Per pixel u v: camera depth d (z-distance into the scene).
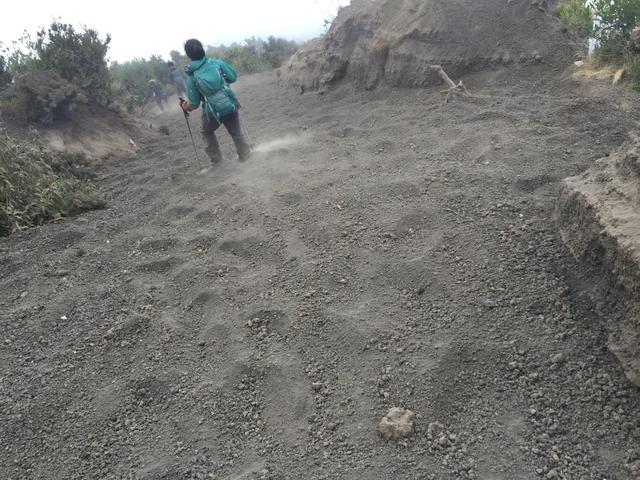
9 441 2.74
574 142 4.74
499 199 3.95
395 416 2.45
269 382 2.81
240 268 3.84
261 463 2.39
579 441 2.30
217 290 3.59
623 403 2.42
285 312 3.26
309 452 2.41
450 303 3.09
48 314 3.68
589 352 2.68
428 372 2.67
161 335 3.30
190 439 2.58
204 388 2.85
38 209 5.41
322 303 3.29
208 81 5.43
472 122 5.71
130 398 2.88
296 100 9.41
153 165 7.13
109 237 4.81
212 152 6.03
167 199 5.41
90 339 3.39
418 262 3.42
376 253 3.64
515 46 6.92
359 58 8.48
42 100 7.72
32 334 3.52
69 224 5.24
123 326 3.42
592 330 2.78
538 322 2.88
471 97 6.41
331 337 3.02
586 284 2.99
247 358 2.96
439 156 4.97
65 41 8.98
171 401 2.82
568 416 2.41
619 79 5.83
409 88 7.67
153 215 5.14
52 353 3.32
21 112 7.63
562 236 3.34
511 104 5.94
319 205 4.43
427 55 7.34
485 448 2.31
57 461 2.59
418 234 3.75
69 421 2.80
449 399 2.55
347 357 2.88
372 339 2.92
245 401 2.74
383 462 2.31
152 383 2.94
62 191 5.77
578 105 5.54
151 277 3.98
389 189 4.42
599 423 2.36
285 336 3.10
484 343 2.79
